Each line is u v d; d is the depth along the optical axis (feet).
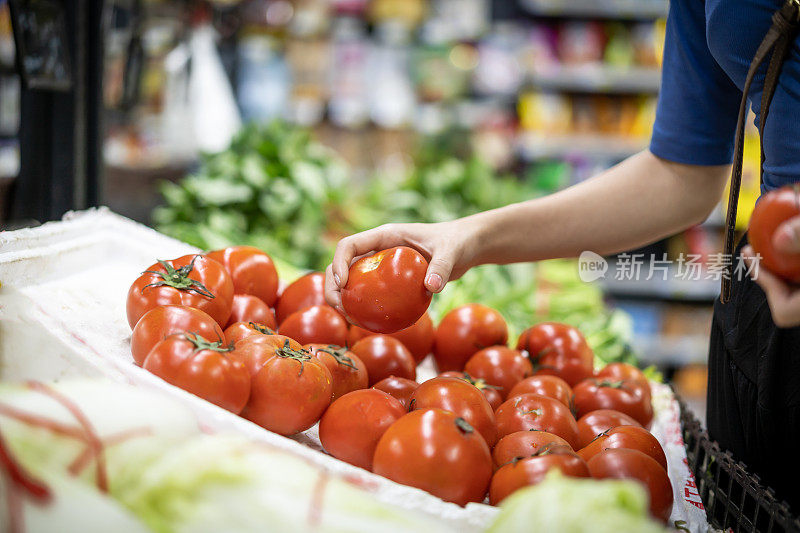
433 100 16.44
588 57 15.12
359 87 16.46
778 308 2.62
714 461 3.98
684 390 14.93
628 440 3.47
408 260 3.56
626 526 2.23
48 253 4.11
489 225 4.13
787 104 3.36
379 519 2.30
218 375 3.09
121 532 2.13
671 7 4.31
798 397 3.41
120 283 4.44
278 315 4.72
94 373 3.03
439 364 4.87
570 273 10.25
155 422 2.52
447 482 2.92
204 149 11.17
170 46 10.16
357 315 3.63
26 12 4.87
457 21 16.46
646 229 4.52
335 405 3.37
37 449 2.25
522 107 15.53
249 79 16.05
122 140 11.18
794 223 2.49
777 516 2.94
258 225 10.37
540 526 2.28
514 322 7.78
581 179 15.48
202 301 3.70
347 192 11.86
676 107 4.40
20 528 2.04
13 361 3.06
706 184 4.51
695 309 15.19
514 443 3.33
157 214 10.05
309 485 2.33
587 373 4.73
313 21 16.21
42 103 5.45
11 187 5.56
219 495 2.25
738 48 3.53
